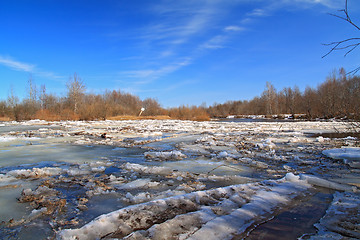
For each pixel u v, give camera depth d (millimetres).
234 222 3328
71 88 42000
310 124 25609
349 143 11016
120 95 62094
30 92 45594
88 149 9758
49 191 4641
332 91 36656
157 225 3074
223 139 13039
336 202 4160
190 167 6832
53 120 34094
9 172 5809
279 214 3678
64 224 3326
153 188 4949
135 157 8195
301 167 6820
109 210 3818
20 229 3191
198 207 3785
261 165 6973
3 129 19266
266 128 20922
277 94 65812
